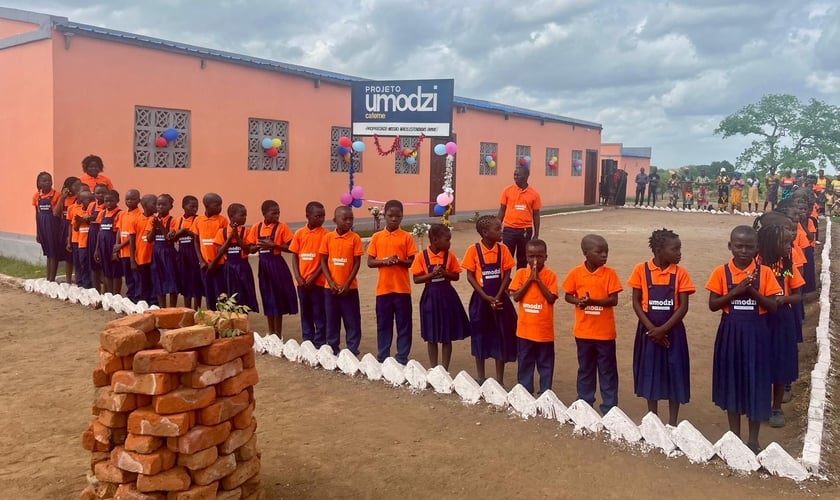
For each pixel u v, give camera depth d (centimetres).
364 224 1828
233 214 772
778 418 548
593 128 3156
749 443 489
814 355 727
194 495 354
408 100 1460
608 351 544
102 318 876
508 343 613
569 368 698
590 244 534
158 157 1308
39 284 1022
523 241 937
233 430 377
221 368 364
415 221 1997
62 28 1130
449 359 654
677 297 502
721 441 460
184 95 1335
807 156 4138
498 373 624
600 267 542
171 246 869
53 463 454
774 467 443
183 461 356
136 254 894
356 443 494
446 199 1462
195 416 359
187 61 1335
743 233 484
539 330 571
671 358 504
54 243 1036
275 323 780
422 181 2048
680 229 2109
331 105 1680
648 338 511
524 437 505
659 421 485
